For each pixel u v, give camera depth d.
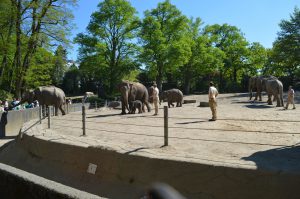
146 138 12.34
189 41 59.19
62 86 74.69
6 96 32.62
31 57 35.03
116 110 29.41
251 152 9.47
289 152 9.27
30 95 21.92
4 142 17.97
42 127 16.08
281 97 27.70
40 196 3.36
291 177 6.72
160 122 17.55
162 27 57.75
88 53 51.53
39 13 32.25
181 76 68.12
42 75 40.31
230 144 10.81
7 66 36.31
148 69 56.84
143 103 24.62
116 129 15.23
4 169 3.93
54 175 10.95
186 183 7.96
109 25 51.91
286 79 64.44
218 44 74.75
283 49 55.88
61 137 12.76
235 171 7.36
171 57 54.25
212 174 7.63
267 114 20.80
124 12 51.91
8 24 32.00
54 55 39.22
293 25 55.03
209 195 7.54
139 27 54.62
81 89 75.31
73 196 3.04
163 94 31.58
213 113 17.33
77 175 10.45
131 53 52.41
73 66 76.06
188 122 17.12
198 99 47.88
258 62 73.88
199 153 9.55
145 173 8.74
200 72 66.69
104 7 51.50
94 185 9.70
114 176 9.47
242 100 38.72
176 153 9.19
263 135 12.57
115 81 51.66
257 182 7.05
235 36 73.81
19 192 3.66
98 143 11.15
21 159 13.11
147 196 1.57
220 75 75.81
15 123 21.03
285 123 15.88
